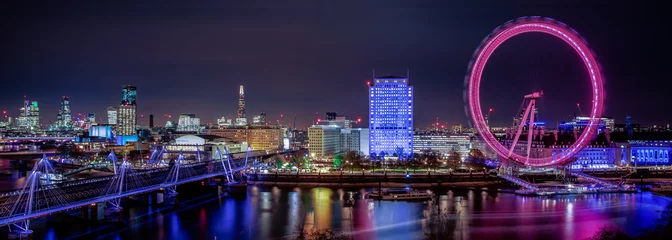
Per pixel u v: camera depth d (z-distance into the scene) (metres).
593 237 180.00
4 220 157.62
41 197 190.25
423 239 185.75
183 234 191.75
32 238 178.50
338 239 184.75
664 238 168.12
